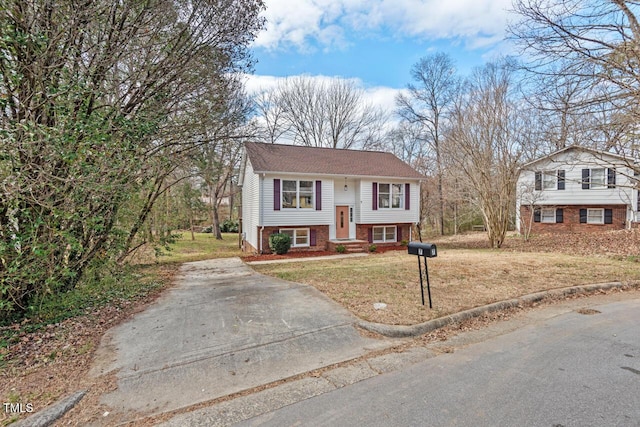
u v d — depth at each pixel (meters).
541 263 8.91
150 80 6.43
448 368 3.26
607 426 2.27
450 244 17.08
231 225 28.98
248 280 7.69
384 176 15.41
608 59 7.64
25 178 3.83
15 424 2.47
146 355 3.66
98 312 5.29
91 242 6.18
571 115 8.95
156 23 6.04
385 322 4.45
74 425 2.48
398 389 2.87
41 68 4.33
